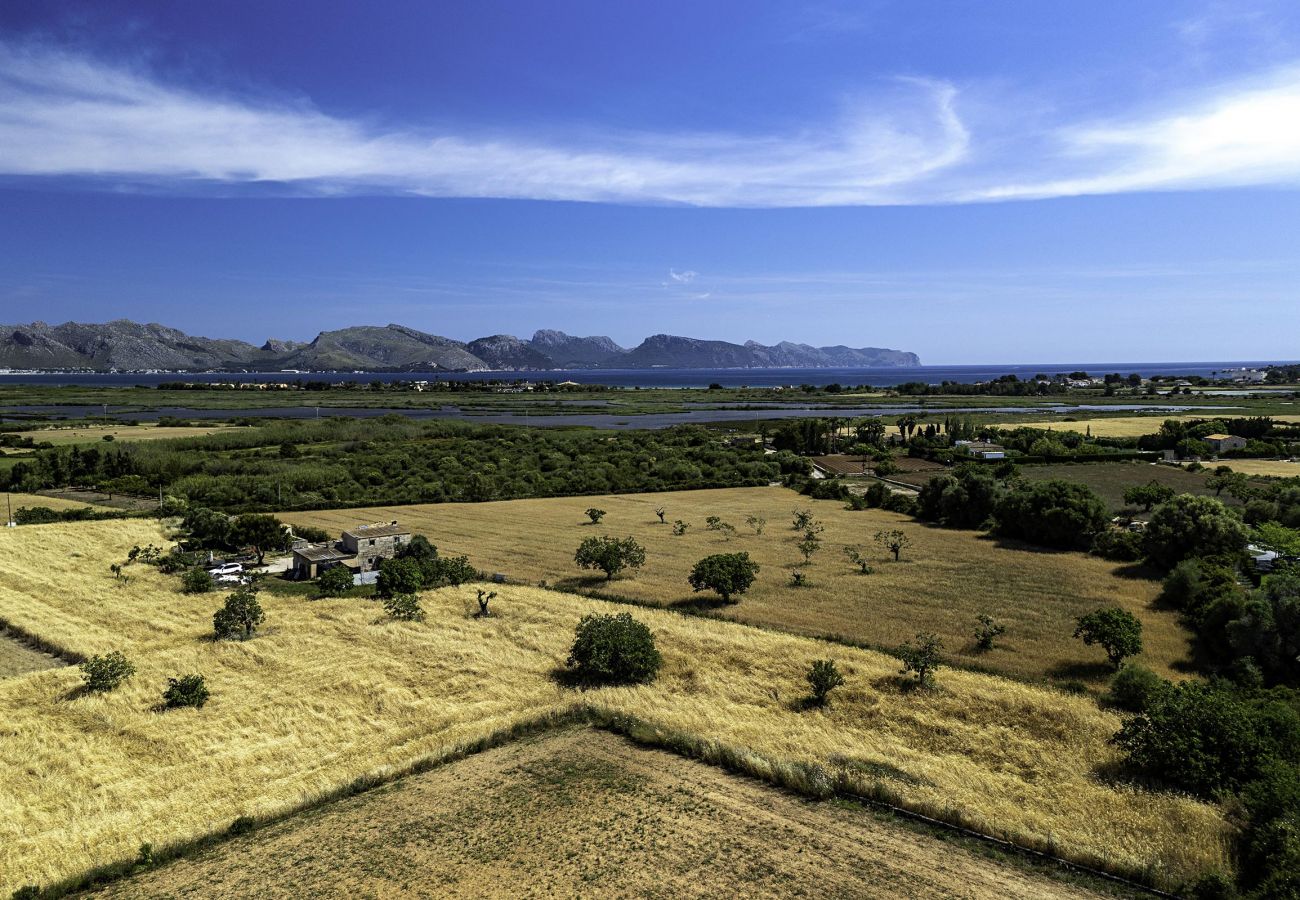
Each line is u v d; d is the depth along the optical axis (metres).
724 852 26.84
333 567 65.25
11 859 27.16
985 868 25.94
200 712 39.00
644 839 27.73
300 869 26.53
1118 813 28.77
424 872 26.11
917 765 32.66
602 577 64.19
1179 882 24.75
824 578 61.84
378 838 28.31
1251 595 44.53
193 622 53.75
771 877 25.36
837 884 24.97
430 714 38.72
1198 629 46.53
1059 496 73.00
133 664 45.09
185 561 69.31
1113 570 62.12
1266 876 24.62
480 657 46.38
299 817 29.95
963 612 52.56
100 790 31.73
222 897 25.16
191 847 27.97
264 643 49.06
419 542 69.38
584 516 91.75
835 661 43.94
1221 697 33.12
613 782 32.03
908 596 56.44
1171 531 61.69
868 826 28.50
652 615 53.25
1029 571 62.53
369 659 46.22
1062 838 27.19
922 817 29.02
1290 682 39.72
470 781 32.38
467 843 27.77
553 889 24.92
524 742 36.00
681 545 75.50
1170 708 32.66
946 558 67.56
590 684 42.44
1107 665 42.69
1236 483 92.81
